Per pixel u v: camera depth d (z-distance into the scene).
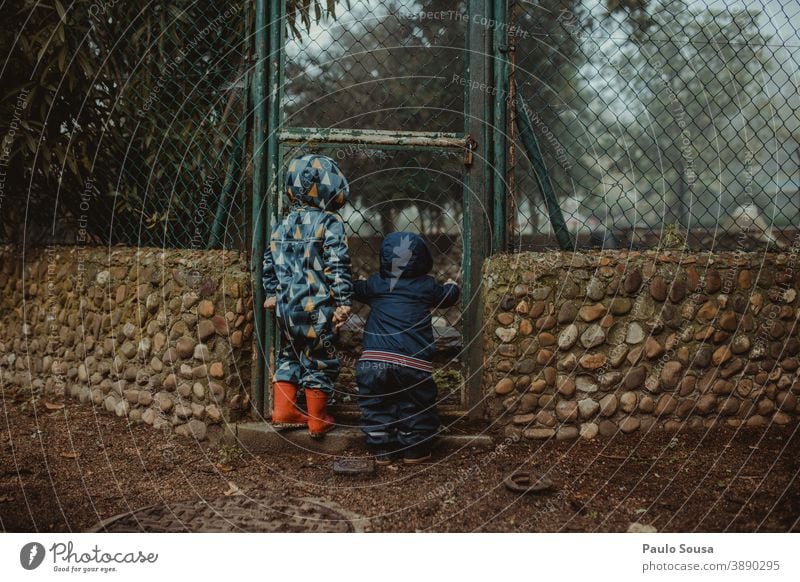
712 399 3.00
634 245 3.45
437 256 4.43
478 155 3.01
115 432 3.08
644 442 2.85
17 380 4.03
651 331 2.95
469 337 2.99
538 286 2.89
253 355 2.96
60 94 3.45
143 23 3.40
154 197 3.52
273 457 2.79
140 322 3.20
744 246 3.44
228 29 3.34
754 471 2.53
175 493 2.42
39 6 3.29
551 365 2.90
